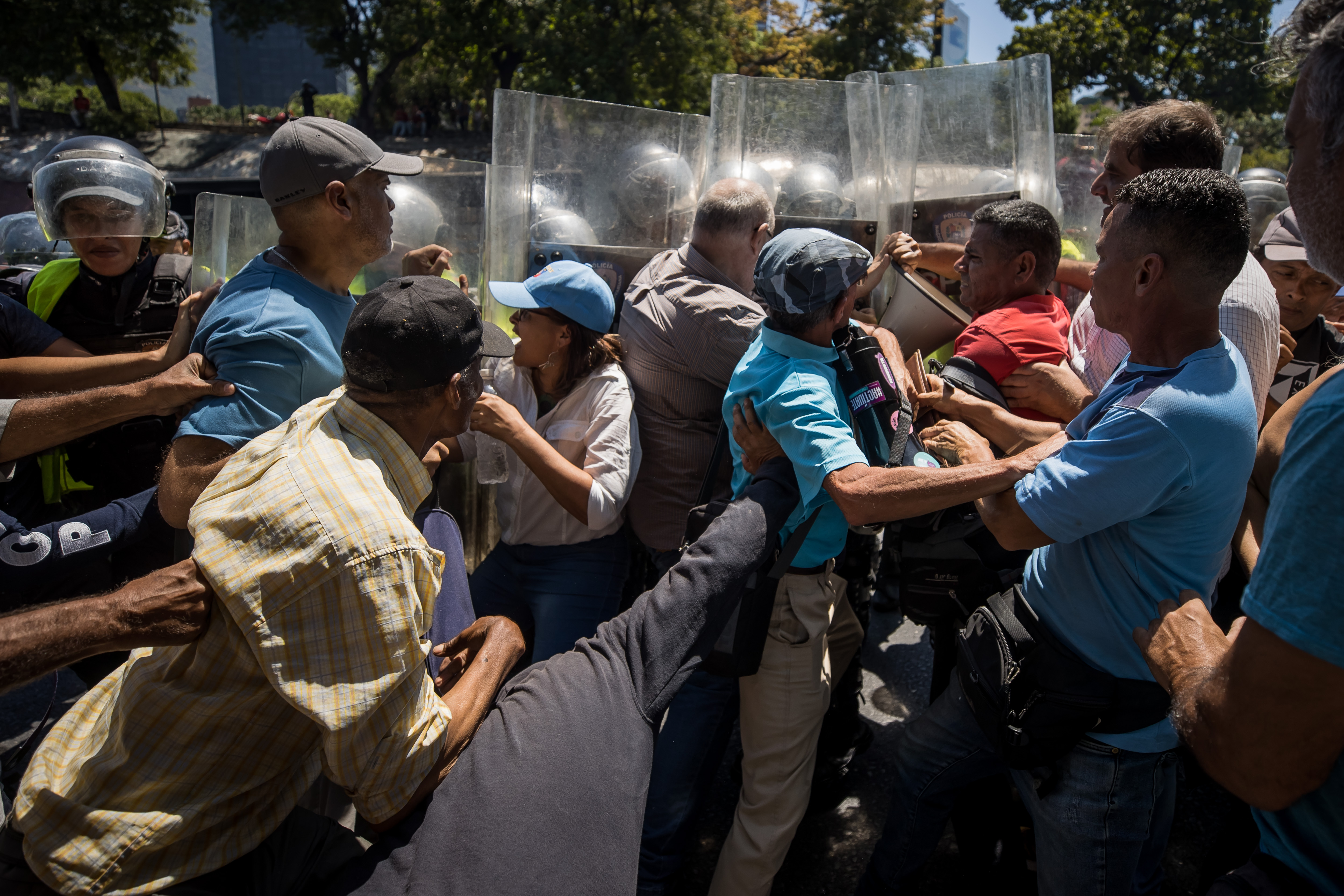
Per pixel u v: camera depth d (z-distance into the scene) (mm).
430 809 1438
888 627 3676
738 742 3008
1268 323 1842
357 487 1339
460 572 2049
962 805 2314
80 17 29000
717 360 2338
